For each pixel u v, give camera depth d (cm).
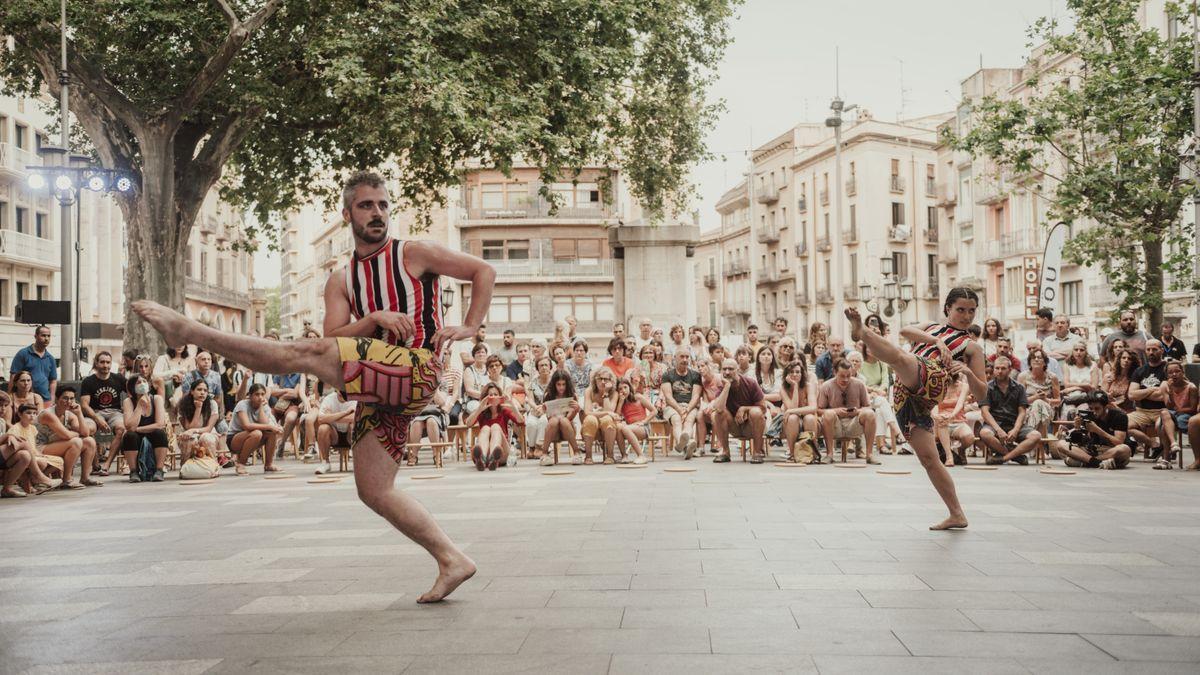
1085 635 387
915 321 6319
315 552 648
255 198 2562
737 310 8325
